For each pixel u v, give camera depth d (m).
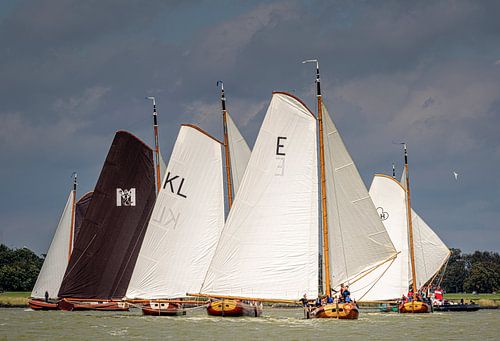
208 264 76.50
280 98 69.44
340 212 71.38
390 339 58.00
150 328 63.53
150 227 76.88
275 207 68.81
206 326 64.88
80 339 55.91
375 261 71.56
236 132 77.06
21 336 58.09
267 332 60.31
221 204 77.00
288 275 68.38
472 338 60.03
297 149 69.19
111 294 82.44
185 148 76.94
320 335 59.03
